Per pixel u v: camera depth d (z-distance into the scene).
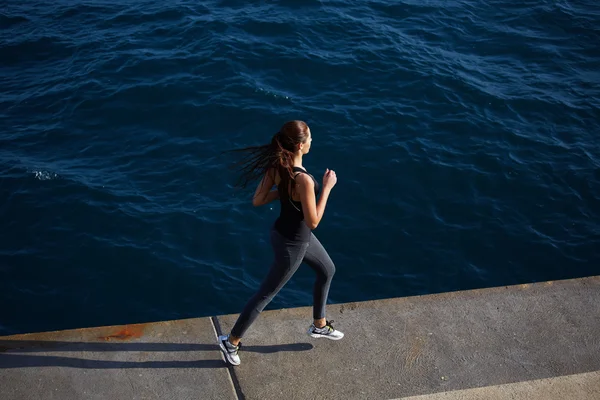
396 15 14.76
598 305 4.37
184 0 15.23
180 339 3.99
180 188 9.55
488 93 12.02
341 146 10.35
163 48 13.11
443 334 4.09
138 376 3.70
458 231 8.91
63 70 12.69
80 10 15.12
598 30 14.76
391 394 3.64
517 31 14.58
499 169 10.10
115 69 12.46
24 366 3.72
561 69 13.20
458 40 14.03
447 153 10.35
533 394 3.55
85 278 8.08
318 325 3.94
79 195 9.34
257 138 10.62
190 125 10.94
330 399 3.60
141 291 7.92
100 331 4.02
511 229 9.00
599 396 3.54
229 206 9.19
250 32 13.48
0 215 9.02
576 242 8.82
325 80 12.09
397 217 9.10
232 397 3.60
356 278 8.13
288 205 3.43
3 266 8.20
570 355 3.95
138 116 11.20
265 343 3.99
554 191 9.73
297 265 3.55
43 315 7.57
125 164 10.09
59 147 10.52
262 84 11.87
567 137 11.00
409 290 8.00
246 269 8.26
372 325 4.16
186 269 8.20
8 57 13.22
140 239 8.62
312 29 13.70
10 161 10.08
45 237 8.67
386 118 11.10
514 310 4.31
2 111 11.42
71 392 3.57
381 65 12.59
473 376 3.77
